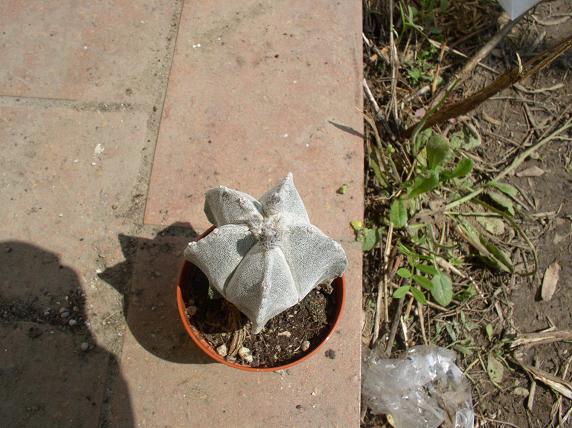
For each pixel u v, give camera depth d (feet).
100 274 1.23
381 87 1.65
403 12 1.68
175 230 1.28
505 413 1.37
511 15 1.51
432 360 1.35
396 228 1.44
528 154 1.63
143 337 1.19
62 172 1.32
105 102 1.39
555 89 1.74
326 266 0.91
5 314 1.19
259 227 0.86
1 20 1.46
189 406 1.14
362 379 1.30
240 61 1.47
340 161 1.38
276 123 1.40
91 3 1.50
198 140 1.37
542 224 1.57
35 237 1.25
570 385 1.39
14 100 1.38
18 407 1.12
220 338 1.09
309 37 1.51
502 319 1.45
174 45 1.47
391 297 1.40
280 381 1.17
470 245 1.51
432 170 1.40
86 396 1.14
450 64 1.73
